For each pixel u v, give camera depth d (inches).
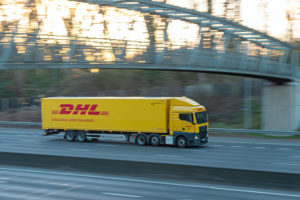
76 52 913.5
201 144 943.7
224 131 1256.2
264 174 449.1
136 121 995.3
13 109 2054.6
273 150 874.1
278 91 1496.1
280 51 1589.6
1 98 2199.8
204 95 1854.1
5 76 2432.3
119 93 1934.1
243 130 1237.1
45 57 856.3
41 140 1127.0
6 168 628.1
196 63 1096.2
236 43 1363.2
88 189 477.7
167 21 1256.2
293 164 668.1
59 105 1105.4
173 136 952.3
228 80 2107.5
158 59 1029.2
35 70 2465.6
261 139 1119.6
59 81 2310.5
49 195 455.5
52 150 890.7
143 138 992.9
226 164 671.8
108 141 1103.6
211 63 1127.0
